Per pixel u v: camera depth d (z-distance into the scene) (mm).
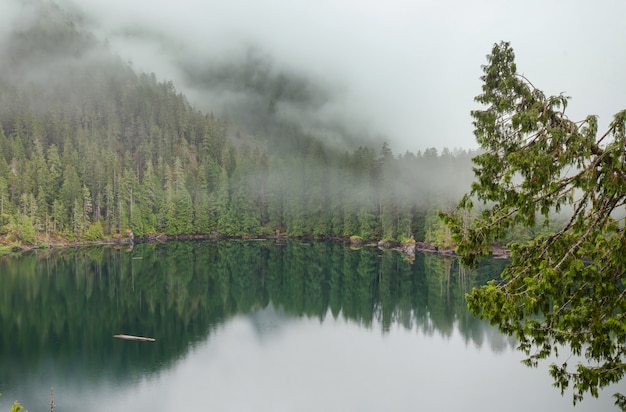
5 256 73812
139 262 71375
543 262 7395
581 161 7109
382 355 32688
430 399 25422
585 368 7637
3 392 26562
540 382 27016
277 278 62125
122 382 28156
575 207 7559
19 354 32562
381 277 61781
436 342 35312
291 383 28016
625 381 25812
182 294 52219
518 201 7410
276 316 43906
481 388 26484
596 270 7527
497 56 8125
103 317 42156
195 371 29953
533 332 7605
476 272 61000
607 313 7520
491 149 8172
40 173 92062
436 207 86312
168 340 36312
